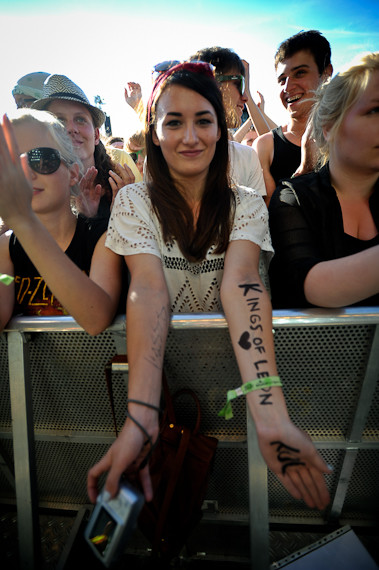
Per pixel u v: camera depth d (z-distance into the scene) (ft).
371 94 4.17
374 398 4.48
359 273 3.86
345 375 4.34
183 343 4.30
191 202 4.54
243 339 3.72
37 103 7.73
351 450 4.79
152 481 4.10
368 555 4.69
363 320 3.90
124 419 4.91
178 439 4.26
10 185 3.39
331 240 4.74
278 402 3.52
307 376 4.38
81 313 3.90
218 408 4.71
